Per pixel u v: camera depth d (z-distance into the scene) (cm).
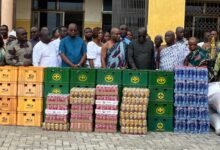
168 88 757
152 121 760
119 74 757
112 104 736
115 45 796
